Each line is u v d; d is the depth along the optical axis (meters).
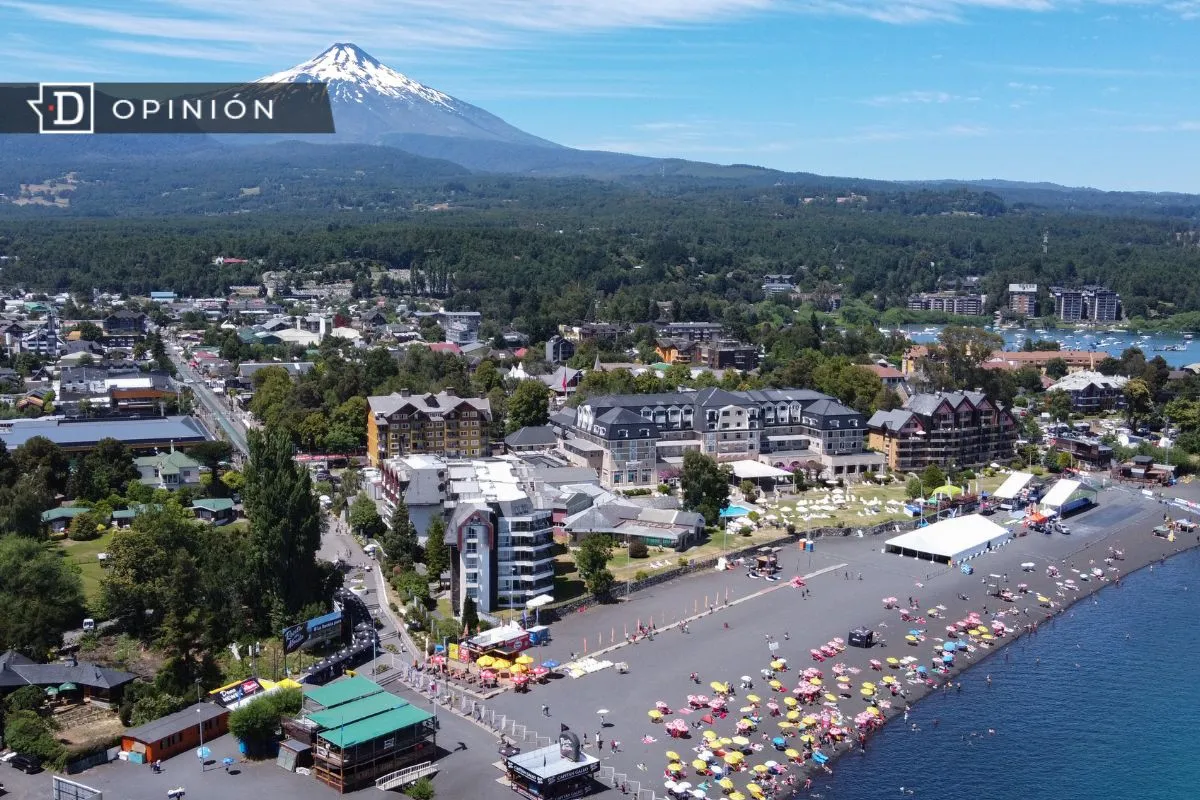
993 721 184.12
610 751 170.25
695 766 163.75
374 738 162.25
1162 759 171.50
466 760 167.62
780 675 199.12
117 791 158.25
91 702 186.75
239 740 172.50
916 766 168.50
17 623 197.75
